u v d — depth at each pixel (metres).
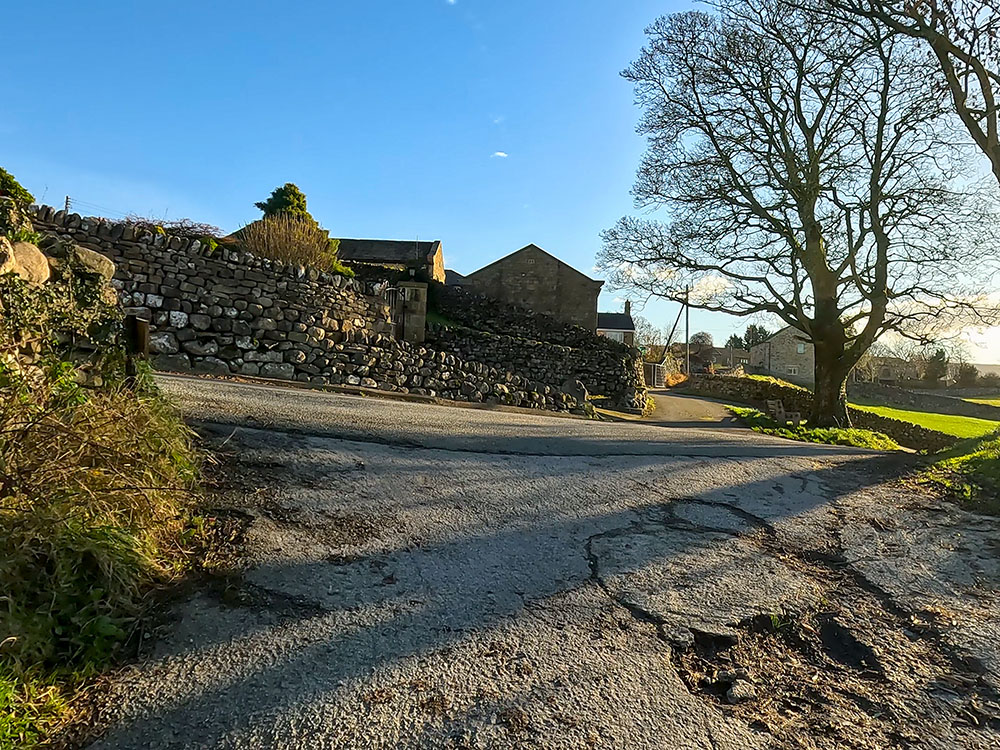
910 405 42.03
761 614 3.01
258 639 2.56
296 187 24.94
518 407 13.80
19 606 2.31
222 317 10.98
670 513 4.47
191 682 2.28
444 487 4.64
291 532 3.55
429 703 2.22
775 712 2.31
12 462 2.80
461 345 21.64
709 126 18.81
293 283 11.98
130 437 3.46
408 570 3.26
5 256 3.85
